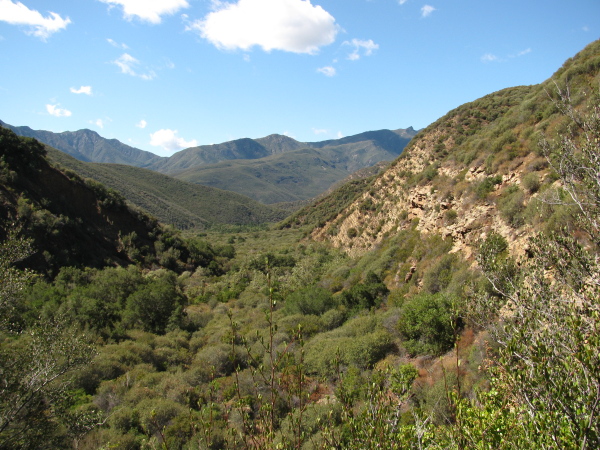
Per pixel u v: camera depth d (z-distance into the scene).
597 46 21.17
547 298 4.53
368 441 3.62
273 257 49.78
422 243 23.25
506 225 15.27
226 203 176.62
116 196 51.75
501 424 3.90
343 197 82.81
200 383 16.84
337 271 34.69
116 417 12.62
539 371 3.15
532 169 16.28
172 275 44.88
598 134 4.93
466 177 22.70
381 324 17.47
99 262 42.19
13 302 9.87
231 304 35.31
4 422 7.57
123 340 23.36
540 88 24.02
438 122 49.09
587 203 5.09
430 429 4.52
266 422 3.65
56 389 8.85
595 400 2.84
